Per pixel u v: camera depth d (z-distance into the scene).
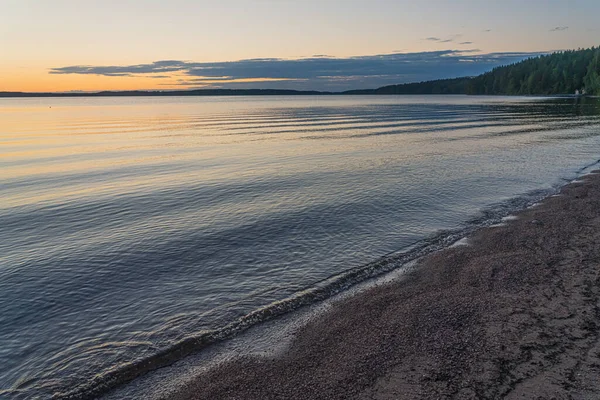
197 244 14.48
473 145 38.66
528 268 11.25
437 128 57.47
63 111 155.62
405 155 33.50
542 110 91.06
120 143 46.16
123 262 13.07
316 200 19.81
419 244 14.08
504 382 6.64
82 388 7.46
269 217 17.31
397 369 7.21
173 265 12.81
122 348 8.64
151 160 33.41
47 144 45.41
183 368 7.87
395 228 15.77
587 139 40.75
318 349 8.10
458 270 11.52
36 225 16.83
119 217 17.77
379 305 9.74
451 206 18.52
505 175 24.70
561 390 6.34
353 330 8.69
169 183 24.27
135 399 7.07
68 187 23.62
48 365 8.16
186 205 19.44
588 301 9.18
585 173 24.81
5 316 10.02
